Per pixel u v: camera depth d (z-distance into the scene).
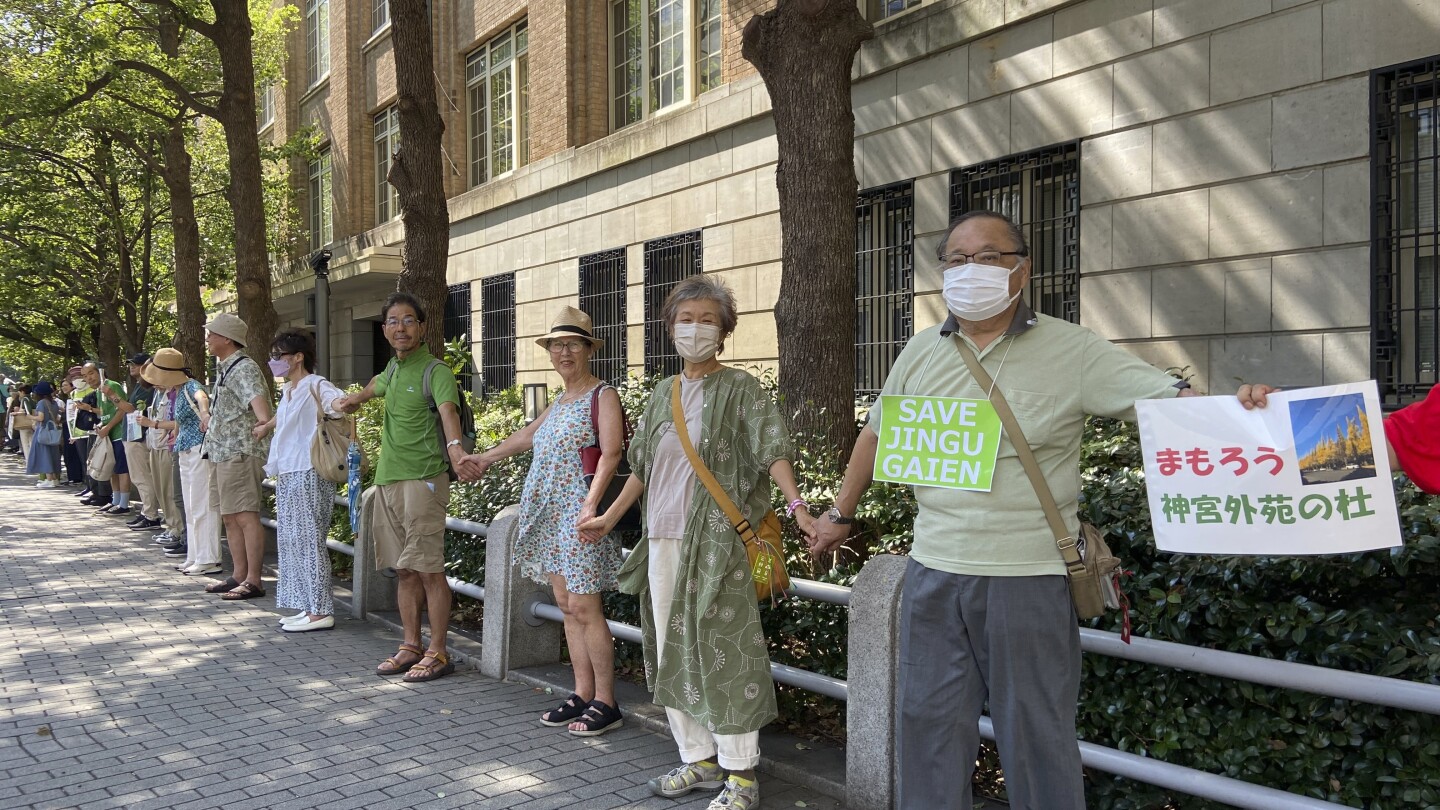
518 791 3.88
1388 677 2.61
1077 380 2.63
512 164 17.36
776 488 4.88
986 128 9.12
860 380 10.54
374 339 25.05
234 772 4.07
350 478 6.46
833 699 4.44
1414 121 6.48
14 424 20.94
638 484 4.14
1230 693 3.10
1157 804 3.28
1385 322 6.61
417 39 8.46
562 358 4.54
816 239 5.76
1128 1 7.93
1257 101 7.14
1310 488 2.41
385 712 4.85
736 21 11.80
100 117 16.66
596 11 14.99
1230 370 7.34
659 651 3.83
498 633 5.48
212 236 23.73
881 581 3.62
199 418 8.55
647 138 13.19
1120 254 8.05
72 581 8.34
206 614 7.07
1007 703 2.58
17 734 4.54
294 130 26.00
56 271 24.17
